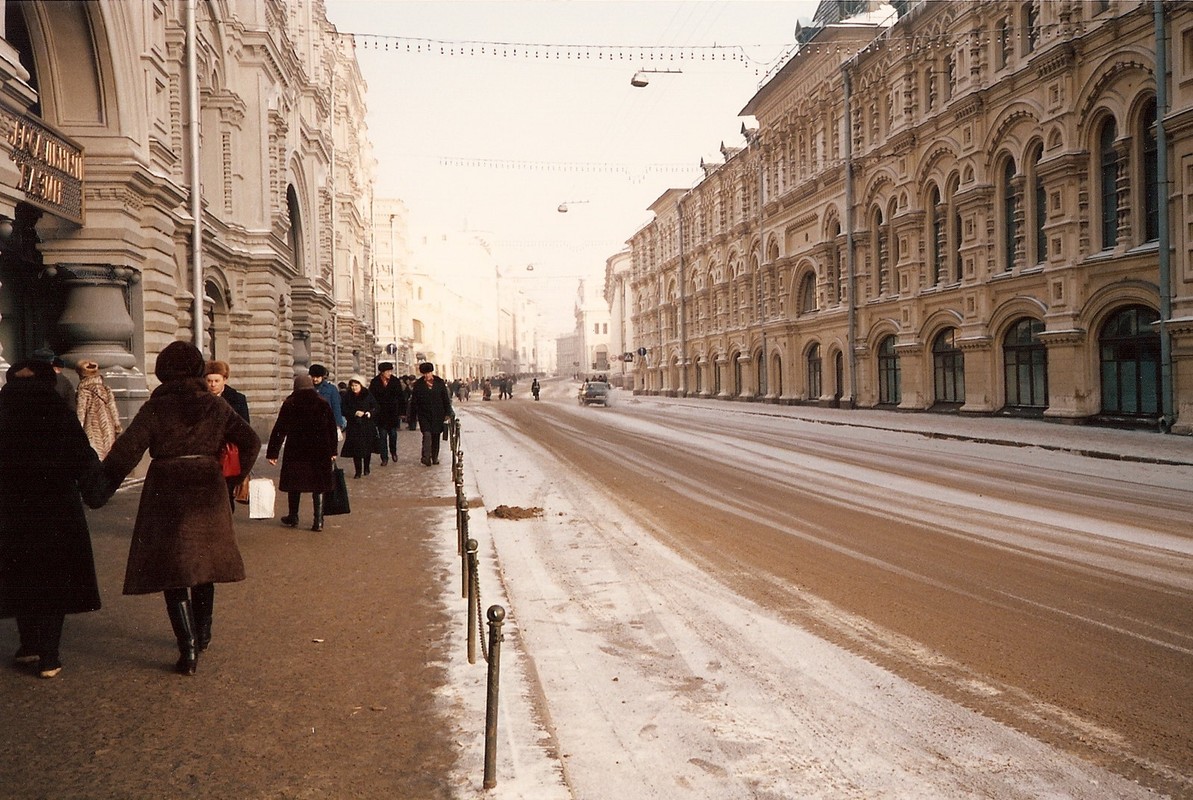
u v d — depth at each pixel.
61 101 14.45
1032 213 25.20
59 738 4.29
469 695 4.84
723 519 10.93
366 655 5.58
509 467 17.47
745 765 4.15
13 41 15.44
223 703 4.75
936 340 31.06
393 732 4.34
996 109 26.36
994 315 26.94
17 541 5.09
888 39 32.16
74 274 14.62
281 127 27.78
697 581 7.76
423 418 18.08
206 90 22.52
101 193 14.67
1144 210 21.03
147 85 15.98
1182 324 19.08
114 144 14.62
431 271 98.12
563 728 4.60
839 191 37.22
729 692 5.09
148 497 5.28
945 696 4.96
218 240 21.67
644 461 18.20
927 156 30.27
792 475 15.22
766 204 45.81
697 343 61.16
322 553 8.93
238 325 25.03
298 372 33.44
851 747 4.33
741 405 46.97
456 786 3.75
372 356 59.97
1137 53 20.58
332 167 40.88
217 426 5.50
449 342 104.38
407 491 13.88
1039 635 5.99
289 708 4.67
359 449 15.81
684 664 5.59
